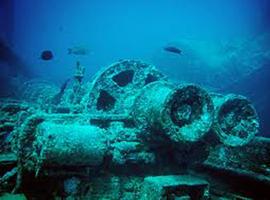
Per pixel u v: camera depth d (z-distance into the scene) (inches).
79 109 257.1
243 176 217.9
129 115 231.5
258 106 606.5
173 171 225.3
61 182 188.4
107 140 197.2
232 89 613.6
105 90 265.7
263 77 596.7
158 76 288.0
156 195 177.9
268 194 202.5
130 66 279.4
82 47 333.7
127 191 215.0
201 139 209.0
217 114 221.8
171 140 192.5
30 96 478.9
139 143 214.7
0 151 261.0
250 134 228.8
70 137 174.7
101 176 212.4
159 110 188.9
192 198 195.2
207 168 244.7
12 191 198.4
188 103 203.5
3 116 313.3
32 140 201.0
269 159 236.1
